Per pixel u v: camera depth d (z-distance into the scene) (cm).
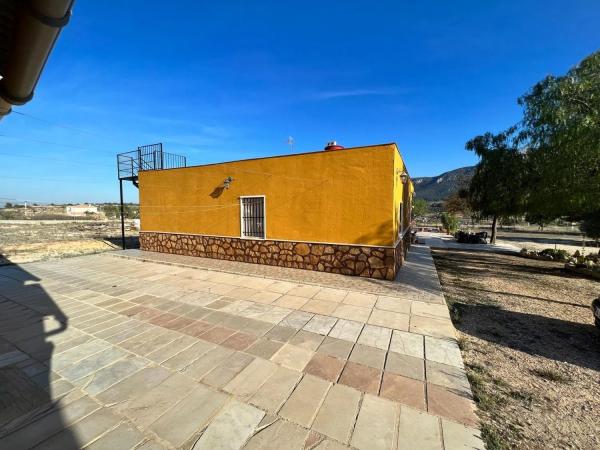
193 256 1013
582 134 635
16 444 214
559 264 1051
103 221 2808
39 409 253
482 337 405
